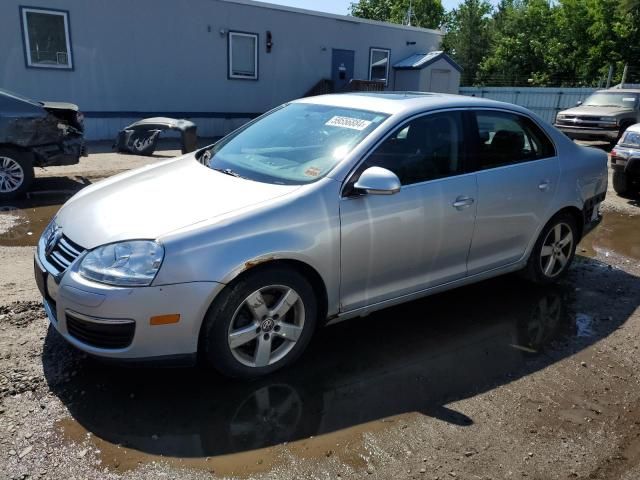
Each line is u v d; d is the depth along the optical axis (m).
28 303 4.08
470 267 4.11
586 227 4.95
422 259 3.74
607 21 32.12
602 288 4.94
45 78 13.64
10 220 6.50
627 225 7.19
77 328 2.90
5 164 7.39
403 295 3.75
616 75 31.92
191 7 15.38
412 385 3.29
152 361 2.87
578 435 2.91
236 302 2.97
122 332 2.79
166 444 2.68
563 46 34.69
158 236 2.85
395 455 2.69
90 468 2.51
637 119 15.90
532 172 4.33
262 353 3.17
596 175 4.90
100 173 9.48
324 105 4.14
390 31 20.03
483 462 2.68
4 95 7.30
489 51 40.25
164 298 2.79
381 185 3.19
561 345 3.86
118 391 3.07
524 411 3.09
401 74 20.50
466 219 3.89
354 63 19.41
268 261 3.04
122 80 14.75
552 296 4.70
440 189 3.72
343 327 3.98
